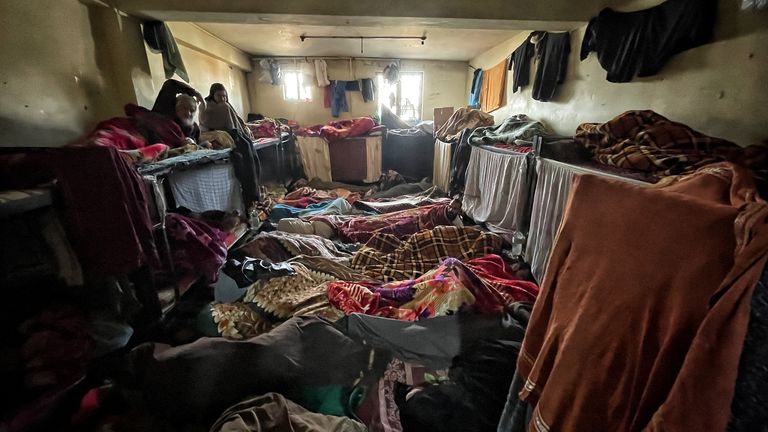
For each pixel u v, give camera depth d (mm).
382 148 5035
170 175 1705
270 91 5863
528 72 3268
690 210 494
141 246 1137
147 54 2336
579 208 683
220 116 2531
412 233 2602
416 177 5156
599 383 582
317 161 4656
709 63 1407
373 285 1760
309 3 2170
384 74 5754
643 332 525
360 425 1058
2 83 1462
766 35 1188
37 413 880
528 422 821
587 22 2229
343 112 6043
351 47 4828
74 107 1846
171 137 1845
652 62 1683
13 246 871
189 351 1071
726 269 451
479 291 1489
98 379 1082
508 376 1146
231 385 1062
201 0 2121
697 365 445
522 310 1404
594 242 635
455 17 2223
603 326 585
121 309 1177
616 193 612
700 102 1457
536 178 1832
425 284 1522
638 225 557
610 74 1985
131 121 1715
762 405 426
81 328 1028
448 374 1248
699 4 1407
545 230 1702
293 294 1633
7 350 892
